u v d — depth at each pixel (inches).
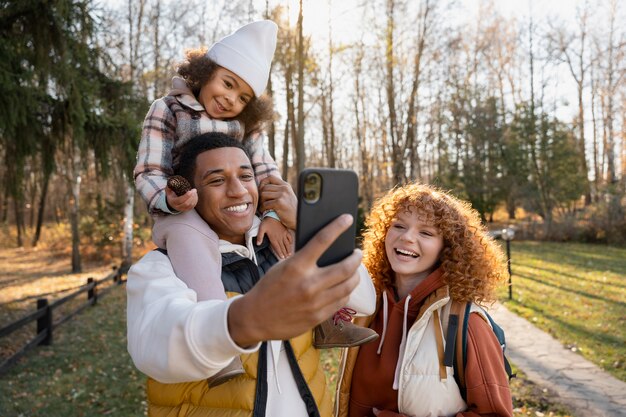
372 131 1299.2
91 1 243.4
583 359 248.8
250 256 53.4
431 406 62.4
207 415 46.6
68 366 257.4
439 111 1080.2
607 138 1438.2
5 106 229.0
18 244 1123.3
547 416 184.5
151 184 55.6
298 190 30.9
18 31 232.5
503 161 1117.7
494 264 73.2
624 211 834.2
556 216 1027.3
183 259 47.1
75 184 677.9
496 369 62.0
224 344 29.4
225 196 49.8
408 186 76.4
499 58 1336.1
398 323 68.8
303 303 26.3
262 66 67.5
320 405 53.7
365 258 76.6
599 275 499.2
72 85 258.5
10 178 278.1
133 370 252.4
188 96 65.8
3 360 263.9
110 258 783.7
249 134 71.4
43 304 296.2
